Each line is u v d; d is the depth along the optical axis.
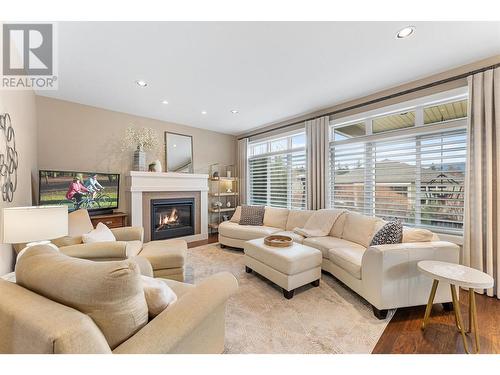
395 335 1.70
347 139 3.59
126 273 0.83
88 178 3.47
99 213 3.60
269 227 4.03
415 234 2.17
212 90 3.09
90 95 3.25
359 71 2.59
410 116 2.97
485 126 2.26
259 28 1.87
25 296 0.81
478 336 1.66
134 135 4.14
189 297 1.13
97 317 0.78
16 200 2.14
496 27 1.86
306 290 2.45
